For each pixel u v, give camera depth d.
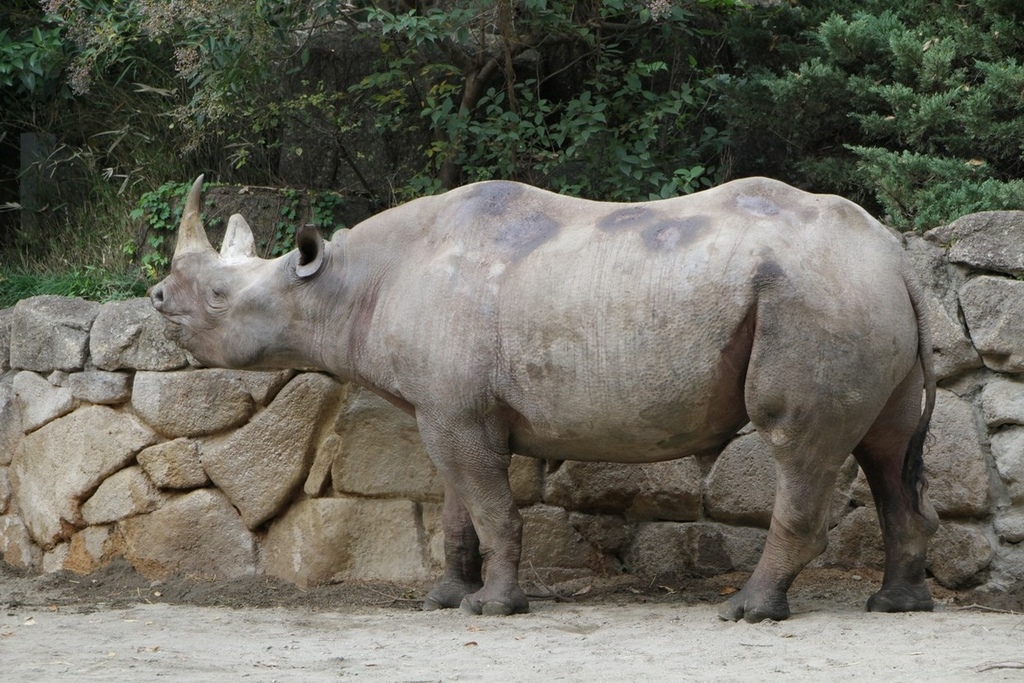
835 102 20.31
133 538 18.00
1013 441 16.17
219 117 22.09
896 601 14.31
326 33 23.19
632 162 19.98
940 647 12.07
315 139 23.34
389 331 14.75
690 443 13.97
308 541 17.25
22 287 22.70
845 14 21.31
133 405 18.12
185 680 11.12
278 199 21.64
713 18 22.64
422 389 14.52
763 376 12.98
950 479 16.38
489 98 20.86
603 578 17.48
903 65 19.23
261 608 16.06
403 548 17.34
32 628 14.45
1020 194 17.89
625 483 17.33
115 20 21.72
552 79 22.33
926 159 18.50
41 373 19.25
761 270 12.97
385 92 22.89
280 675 11.35
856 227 13.40
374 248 15.32
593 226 14.14
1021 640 12.42
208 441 17.78
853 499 16.86
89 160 24.45
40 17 24.44
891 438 14.18
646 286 13.39
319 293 15.33
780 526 13.51
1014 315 16.16
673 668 11.37
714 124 22.50
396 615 15.13
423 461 17.39
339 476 17.33
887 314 13.09
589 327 13.59
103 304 18.69
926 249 16.92
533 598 16.41
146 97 24.36
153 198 21.78
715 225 13.46
